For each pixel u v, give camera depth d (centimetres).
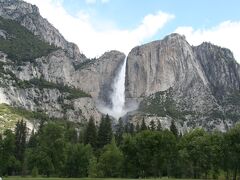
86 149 15962
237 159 13088
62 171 15250
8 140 14962
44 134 14988
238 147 12938
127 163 14388
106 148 17525
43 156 14538
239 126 13300
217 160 13488
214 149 13488
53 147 14788
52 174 14912
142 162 13950
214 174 14212
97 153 19275
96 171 15138
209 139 13800
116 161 15100
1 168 14800
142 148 14038
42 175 14975
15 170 18562
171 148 14162
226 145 13288
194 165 14125
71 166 15500
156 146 13975
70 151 15638
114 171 15125
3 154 14850
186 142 14588
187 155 13925
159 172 14288
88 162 15775
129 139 14412
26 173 17050
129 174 14412
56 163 14825
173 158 14400
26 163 15912
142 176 14288
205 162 13625
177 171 14675
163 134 14150
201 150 13700
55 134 14950
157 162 13988
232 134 13200
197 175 14650
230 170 14000
